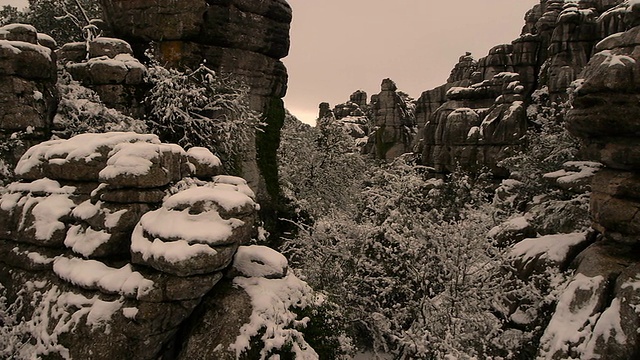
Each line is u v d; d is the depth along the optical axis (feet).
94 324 19.85
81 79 38.47
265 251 25.86
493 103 91.04
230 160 45.78
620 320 26.00
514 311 36.86
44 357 20.15
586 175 40.52
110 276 20.85
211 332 21.06
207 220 20.76
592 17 79.15
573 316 28.60
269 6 47.80
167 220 20.66
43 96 31.91
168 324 20.30
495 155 82.69
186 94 39.55
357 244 38.45
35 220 23.80
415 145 116.16
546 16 91.20
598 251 31.60
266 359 20.94
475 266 34.86
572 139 51.83
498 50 97.71
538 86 89.40
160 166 22.93
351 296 34.96
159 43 42.09
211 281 20.56
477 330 31.68
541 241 38.65
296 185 79.92
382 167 80.38
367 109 219.20
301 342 22.84
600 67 29.71
